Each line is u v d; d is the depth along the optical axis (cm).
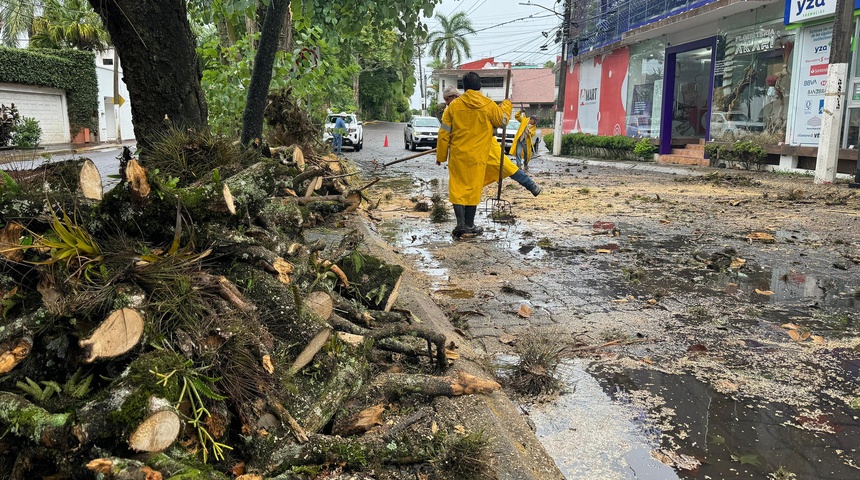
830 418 308
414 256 671
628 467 270
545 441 292
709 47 2077
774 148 1695
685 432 298
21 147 404
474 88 730
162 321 245
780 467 267
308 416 259
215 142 425
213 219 296
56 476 205
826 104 1348
